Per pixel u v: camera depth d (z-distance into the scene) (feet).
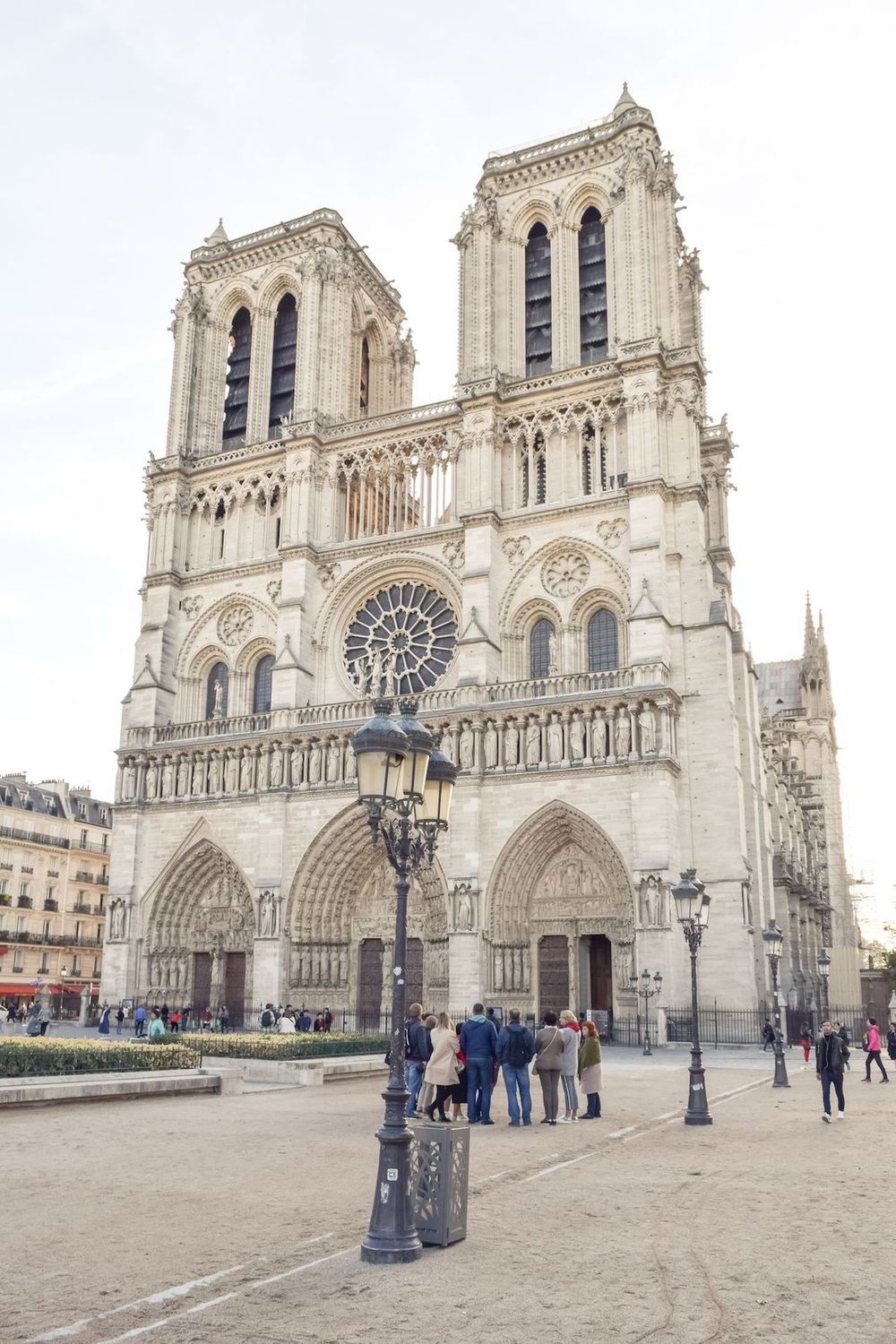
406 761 68.54
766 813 289.94
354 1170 76.28
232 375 339.57
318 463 303.27
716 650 249.55
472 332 288.92
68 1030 269.64
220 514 319.06
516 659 267.80
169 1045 141.38
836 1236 57.11
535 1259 52.44
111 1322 42.73
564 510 268.00
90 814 420.77
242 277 336.29
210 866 287.07
